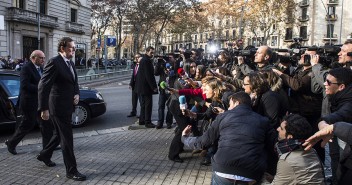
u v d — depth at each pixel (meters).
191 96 5.64
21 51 33.81
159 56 9.15
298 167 2.82
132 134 7.87
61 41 5.07
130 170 5.45
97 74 28.06
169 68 8.73
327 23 55.00
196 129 5.63
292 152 2.87
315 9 55.22
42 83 4.82
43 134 5.76
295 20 54.00
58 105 4.89
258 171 3.03
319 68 4.34
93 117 9.03
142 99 8.55
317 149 4.01
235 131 3.12
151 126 8.55
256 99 3.96
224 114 3.31
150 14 46.62
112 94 16.09
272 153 3.21
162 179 5.09
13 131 8.32
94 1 49.28
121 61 50.16
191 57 8.52
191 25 55.38
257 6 46.38
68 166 5.04
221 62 7.84
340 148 3.28
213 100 4.69
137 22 48.44
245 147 3.04
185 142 3.59
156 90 8.44
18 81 8.04
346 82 3.43
